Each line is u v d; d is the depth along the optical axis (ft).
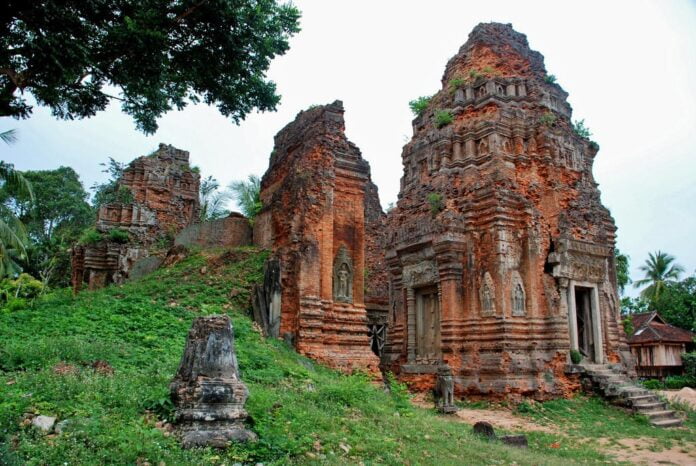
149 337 44.11
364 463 26.66
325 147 65.21
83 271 104.68
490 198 75.66
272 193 77.66
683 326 157.99
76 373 31.50
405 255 85.76
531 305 72.74
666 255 175.94
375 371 60.08
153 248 104.73
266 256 68.59
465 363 73.67
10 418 24.20
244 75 37.88
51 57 27.91
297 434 28.45
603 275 80.07
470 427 45.70
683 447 49.14
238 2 34.14
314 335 58.03
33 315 48.47
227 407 26.73
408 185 90.89
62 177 179.32
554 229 76.69
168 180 120.26
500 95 84.53
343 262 64.08
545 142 80.12
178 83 37.93
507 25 93.09
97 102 36.11
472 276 76.02
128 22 30.37
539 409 64.44
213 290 61.87
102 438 23.34
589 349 77.82
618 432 55.93
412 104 98.02
